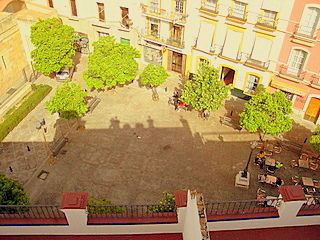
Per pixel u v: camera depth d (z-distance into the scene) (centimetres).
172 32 3266
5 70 3120
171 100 3155
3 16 3055
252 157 2650
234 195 2380
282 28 2627
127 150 2691
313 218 1255
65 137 2770
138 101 3177
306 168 2556
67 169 2538
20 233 1242
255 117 2420
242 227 1266
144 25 3328
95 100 3120
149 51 3556
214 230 1262
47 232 1240
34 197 2347
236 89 3200
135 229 1245
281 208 1222
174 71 3575
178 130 2883
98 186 2427
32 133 2820
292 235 1251
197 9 2931
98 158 2622
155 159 2625
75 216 1182
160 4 3097
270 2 2559
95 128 2872
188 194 1170
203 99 2634
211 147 2731
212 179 2484
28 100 3027
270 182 2391
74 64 3647
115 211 1327
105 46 2880
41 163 2570
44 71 3064
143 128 2889
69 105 2556
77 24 3619
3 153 2648
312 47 2578
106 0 3297
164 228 1252
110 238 1247
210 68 2688
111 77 2914
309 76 2734
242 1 2672
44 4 3616
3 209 1362
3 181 1770
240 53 2931
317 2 2389
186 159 2630
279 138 2817
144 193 2386
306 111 2964
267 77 2938
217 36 2983
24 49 3294
